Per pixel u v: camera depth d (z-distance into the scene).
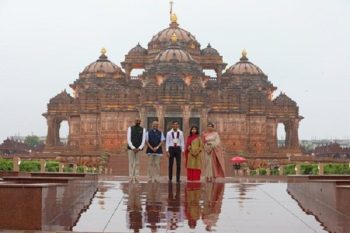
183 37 132.62
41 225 15.62
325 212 20.48
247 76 129.50
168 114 110.94
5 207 15.65
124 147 110.06
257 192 28.62
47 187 16.09
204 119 111.12
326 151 136.25
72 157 104.25
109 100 114.88
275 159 105.75
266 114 119.81
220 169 36.88
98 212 19.89
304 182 26.17
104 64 131.62
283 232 16.47
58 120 128.25
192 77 116.81
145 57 132.50
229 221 18.23
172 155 34.78
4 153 125.56
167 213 19.77
